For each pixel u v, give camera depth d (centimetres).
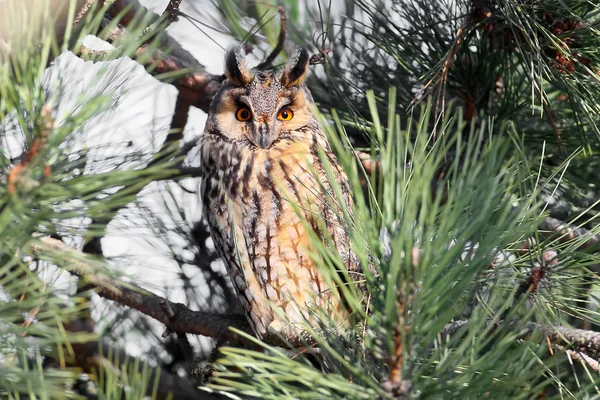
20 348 785
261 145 861
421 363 827
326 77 867
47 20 807
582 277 838
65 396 826
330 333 829
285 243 861
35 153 707
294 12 866
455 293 812
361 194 825
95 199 815
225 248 864
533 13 848
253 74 865
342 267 827
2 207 731
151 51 824
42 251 784
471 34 856
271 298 862
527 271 835
